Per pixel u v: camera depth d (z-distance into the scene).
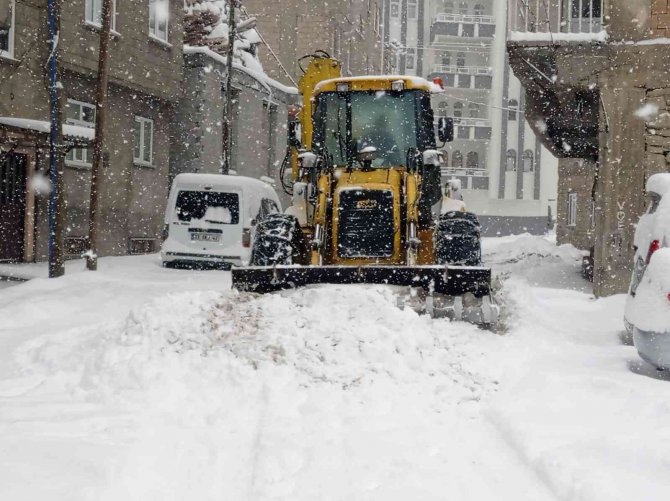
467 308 7.25
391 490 3.62
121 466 3.75
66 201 18.95
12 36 17.16
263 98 30.36
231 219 16.61
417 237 8.41
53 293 11.26
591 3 13.84
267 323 6.50
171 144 25.59
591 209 27.09
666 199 7.09
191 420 4.93
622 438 4.16
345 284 7.48
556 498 3.52
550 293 13.26
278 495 3.58
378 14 48.22
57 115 14.04
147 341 6.30
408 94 9.11
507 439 4.48
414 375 5.80
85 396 5.44
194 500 3.53
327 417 4.95
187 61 25.38
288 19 38.44
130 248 22.09
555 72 14.15
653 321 5.95
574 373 5.94
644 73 13.08
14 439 4.16
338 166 9.09
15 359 6.74
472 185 57.25
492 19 58.12
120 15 20.20
